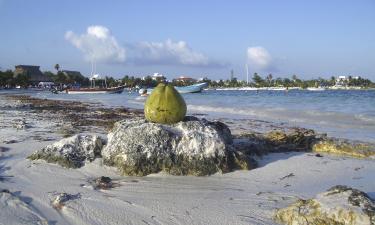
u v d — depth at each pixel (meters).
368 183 1.76
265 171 1.97
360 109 5.98
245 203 1.47
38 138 2.89
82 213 1.37
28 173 1.91
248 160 2.01
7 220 1.29
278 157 2.30
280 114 5.36
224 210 1.39
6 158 2.22
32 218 1.32
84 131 3.42
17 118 4.72
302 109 6.00
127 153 1.92
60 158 2.05
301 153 2.44
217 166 1.91
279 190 1.65
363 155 2.35
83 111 6.39
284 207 1.39
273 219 1.29
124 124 2.07
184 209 1.41
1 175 1.89
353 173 1.95
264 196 1.56
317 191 1.62
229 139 2.26
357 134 3.39
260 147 2.38
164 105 2.03
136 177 1.87
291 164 2.12
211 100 10.04
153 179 1.83
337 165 2.11
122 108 7.14
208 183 1.76
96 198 1.54
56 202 1.47
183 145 1.93
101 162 2.02
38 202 1.49
